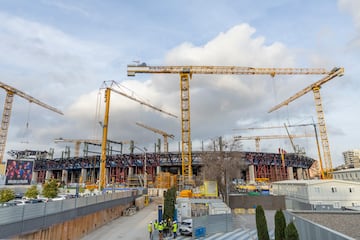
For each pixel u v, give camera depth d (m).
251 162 119.94
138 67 101.06
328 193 47.69
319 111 114.44
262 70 108.06
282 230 16.61
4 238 16.61
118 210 44.06
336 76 106.81
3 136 114.50
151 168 126.19
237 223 37.38
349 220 18.83
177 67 102.25
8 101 117.81
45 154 163.25
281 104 138.38
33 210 19.80
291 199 52.09
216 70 105.00
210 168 61.28
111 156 130.12
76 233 26.84
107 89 89.75
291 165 136.88
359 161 181.88
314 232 14.23
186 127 97.94
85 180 135.62
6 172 74.38
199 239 27.73
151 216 45.03
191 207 42.22
